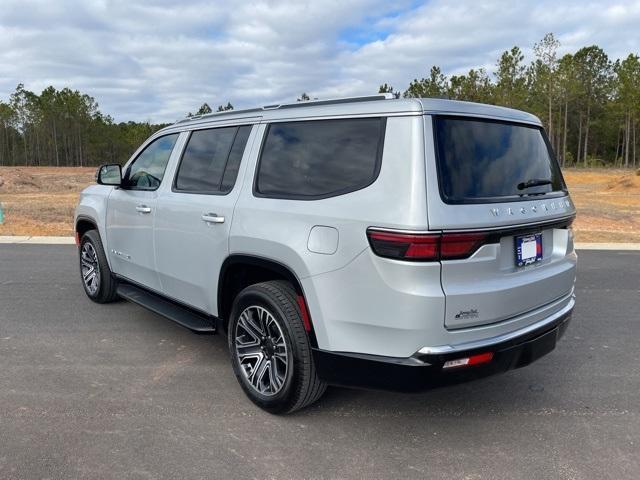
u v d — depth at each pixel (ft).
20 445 10.19
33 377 13.30
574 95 195.31
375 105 10.18
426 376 9.30
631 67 191.52
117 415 11.45
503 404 12.37
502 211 9.89
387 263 9.20
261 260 11.26
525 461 10.03
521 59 162.50
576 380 13.78
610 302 21.30
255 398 11.73
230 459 9.91
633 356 15.49
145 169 16.01
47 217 47.09
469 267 9.41
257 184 11.80
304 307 10.50
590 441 10.77
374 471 9.64
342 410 11.91
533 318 10.75
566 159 206.39
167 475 9.37
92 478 9.23
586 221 51.49
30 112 304.09
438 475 9.55
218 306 12.77
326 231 10.05
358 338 9.78
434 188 9.21
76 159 321.73
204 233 12.83
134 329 16.98
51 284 22.43
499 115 10.88
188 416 11.48
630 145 234.38
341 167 10.33
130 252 16.34
